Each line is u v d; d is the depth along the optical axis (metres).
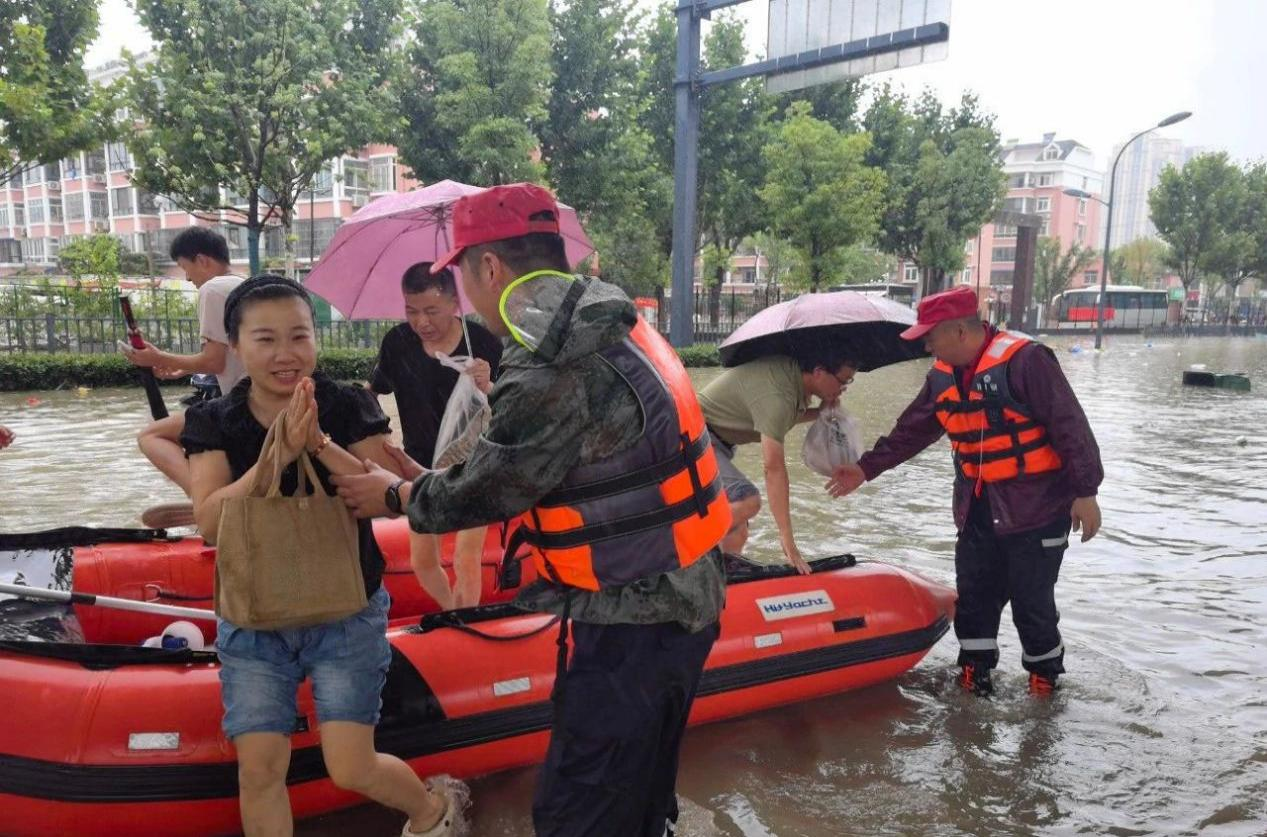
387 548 4.21
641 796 2.04
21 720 2.54
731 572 3.85
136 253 39.62
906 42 11.87
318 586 2.22
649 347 2.05
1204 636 4.64
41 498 7.02
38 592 2.97
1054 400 3.61
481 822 2.92
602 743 2.00
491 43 20.03
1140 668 4.24
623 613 1.98
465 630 3.16
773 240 35.19
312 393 2.14
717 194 27.38
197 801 2.60
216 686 2.72
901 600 4.01
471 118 20.09
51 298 18.41
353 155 19.27
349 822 2.93
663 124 26.59
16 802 2.53
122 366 15.08
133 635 3.60
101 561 3.64
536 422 1.85
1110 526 6.88
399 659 3.00
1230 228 52.41
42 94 15.65
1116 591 5.34
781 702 3.73
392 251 4.07
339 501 2.26
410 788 2.55
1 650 2.71
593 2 22.22
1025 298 44.09
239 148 17.69
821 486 8.06
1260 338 54.09
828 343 3.89
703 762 3.34
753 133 26.84
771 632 3.67
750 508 4.16
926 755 3.40
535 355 1.83
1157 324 50.56
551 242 2.01
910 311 4.09
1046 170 83.19
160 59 17.16
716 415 4.07
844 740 3.52
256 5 16.98
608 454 1.93
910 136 34.62
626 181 23.83
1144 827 2.95
